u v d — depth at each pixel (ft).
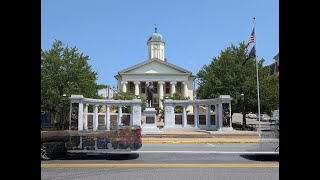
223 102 118.42
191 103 133.90
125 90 272.51
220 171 34.35
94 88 151.74
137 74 274.77
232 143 80.84
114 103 124.26
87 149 46.85
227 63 155.63
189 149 60.44
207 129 129.18
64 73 139.64
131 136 47.98
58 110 139.03
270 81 149.79
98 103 121.49
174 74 275.39
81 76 143.64
